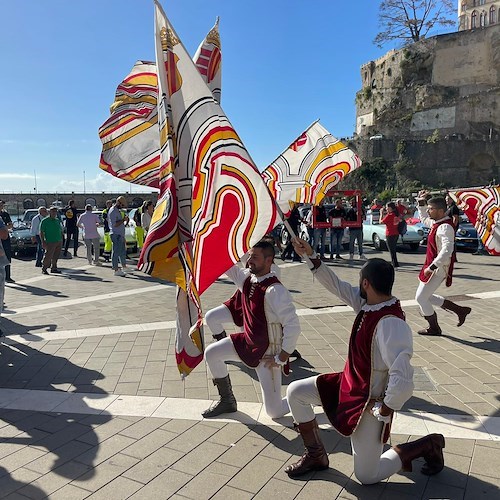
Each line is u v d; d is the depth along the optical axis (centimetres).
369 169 6269
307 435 317
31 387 469
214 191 313
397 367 258
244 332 391
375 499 293
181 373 345
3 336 637
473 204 685
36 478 317
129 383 475
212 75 404
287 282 1049
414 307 789
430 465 315
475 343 591
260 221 309
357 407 279
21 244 1659
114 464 333
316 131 580
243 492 301
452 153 6112
